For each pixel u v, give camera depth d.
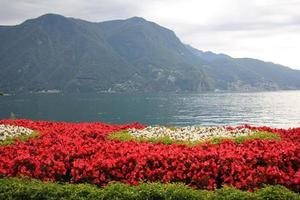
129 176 12.71
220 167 12.92
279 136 20.03
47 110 143.25
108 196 10.52
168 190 10.67
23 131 21.78
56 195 10.70
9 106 162.38
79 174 12.96
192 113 132.50
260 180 12.04
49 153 14.79
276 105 183.12
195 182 12.34
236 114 130.12
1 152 15.84
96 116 121.88
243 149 15.24
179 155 13.80
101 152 15.23
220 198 10.29
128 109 148.75
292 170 13.15
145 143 17.30
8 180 11.77
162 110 144.88
